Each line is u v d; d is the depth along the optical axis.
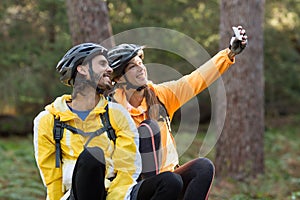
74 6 12.19
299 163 18.64
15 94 20.95
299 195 12.42
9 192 12.26
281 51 23.94
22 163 15.95
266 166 17.12
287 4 23.14
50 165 5.55
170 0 20.95
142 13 19.97
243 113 14.45
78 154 5.48
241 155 14.51
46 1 19.41
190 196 5.50
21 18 20.64
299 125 26.67
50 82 20.62
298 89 26.61
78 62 5.54
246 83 14.39
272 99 26.39
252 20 14.16
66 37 19.91
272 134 23.78
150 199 5.32
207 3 21.80
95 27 12.12
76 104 5.58
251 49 14.31
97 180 5.29
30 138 22.31
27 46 20.19
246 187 13.33
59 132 5.53
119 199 5.34
